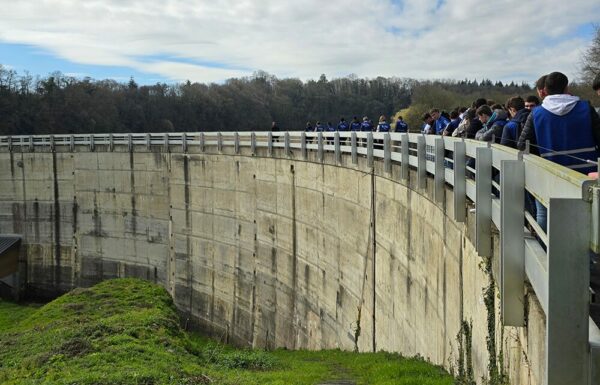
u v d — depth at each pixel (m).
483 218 9.94
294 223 33.72
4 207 55.75
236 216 40.28
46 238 54.22
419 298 18.64
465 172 12.62
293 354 26.39
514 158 8.01
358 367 19.31
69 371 15.39
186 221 45.41
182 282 46.00
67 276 53.62
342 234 27.94
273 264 36.19
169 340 19.31
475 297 12.00
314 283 31.41
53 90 95.88
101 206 51.38
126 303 26.16
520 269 7.68
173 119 111.62
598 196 4.60
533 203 8.52
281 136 35.44
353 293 26.70
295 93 124.06
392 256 21.94
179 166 45.59
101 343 18.22
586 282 4.97
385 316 22.97
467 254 12.85
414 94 82.50
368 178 24.67
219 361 20.33
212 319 43.09
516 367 8.51
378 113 116.50
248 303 39.09
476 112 14.50
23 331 23.52
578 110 7.46
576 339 5.04
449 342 15.08
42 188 54.06
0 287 53.94
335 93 121.94
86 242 52.47
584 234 4.93
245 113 116.88
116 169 50.12
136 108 107.88
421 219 18.23
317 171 30.67
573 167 7.13
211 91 119.00
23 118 89.75
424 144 17.23
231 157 40.50
